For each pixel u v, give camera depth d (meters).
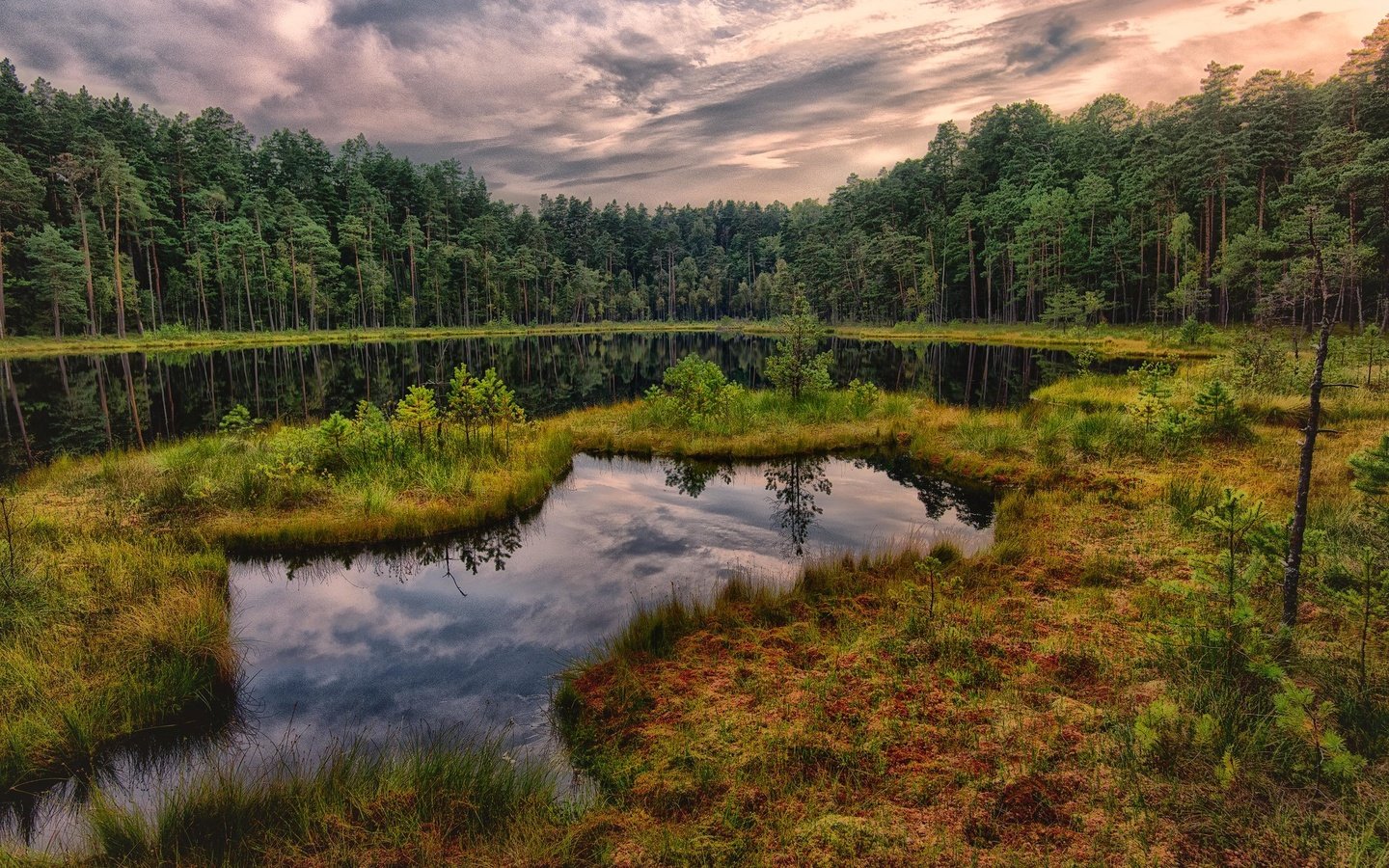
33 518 9.73
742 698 5.44
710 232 151.38
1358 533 6.73
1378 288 40.34
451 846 4.00
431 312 87.38
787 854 3.73
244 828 4.15
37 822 4.47
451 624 7.32
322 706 5.77
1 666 5.84
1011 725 4.70
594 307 111.19
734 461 14.88
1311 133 49.75
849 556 8.54
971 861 3.51
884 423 17.47
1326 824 3.50
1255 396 15.81
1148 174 56.19
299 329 70.31
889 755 4.52
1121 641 5.88
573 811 4.35
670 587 8.12
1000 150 81.00
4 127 56.31
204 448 13.71
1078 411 16.89
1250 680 4.70
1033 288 64.38
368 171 89.38
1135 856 3.42
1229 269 45.50
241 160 83.25
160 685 5.79
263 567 9.12
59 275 50.50
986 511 11.05
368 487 11.37
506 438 14.65
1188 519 9.03
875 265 78.81
